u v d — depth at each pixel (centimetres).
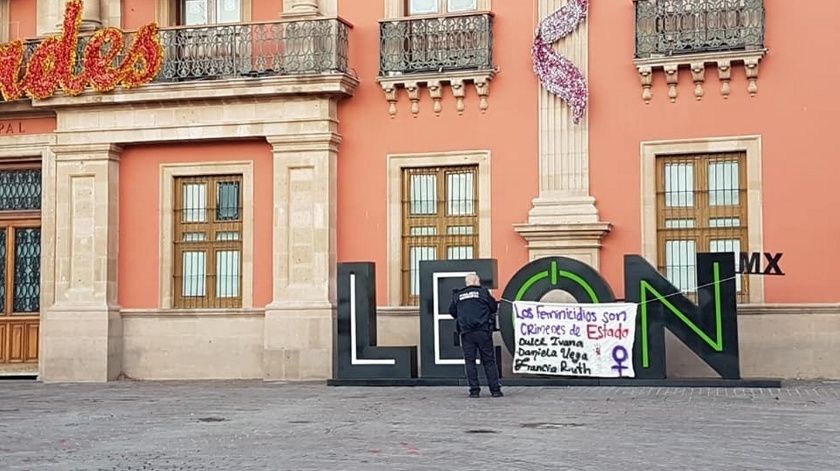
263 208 2364
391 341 2277
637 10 2147
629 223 2159
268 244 2358
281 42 2320
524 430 1375
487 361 1808
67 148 2433
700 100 2130
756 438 1280
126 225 2441
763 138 2092
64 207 2431
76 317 2397
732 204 2123
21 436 1441
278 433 1407
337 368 2111
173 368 2392
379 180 2311
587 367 1959
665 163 2166
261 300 2356
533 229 2181
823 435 1302
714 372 2075
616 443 1252
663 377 1925
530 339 2000
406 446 1259
